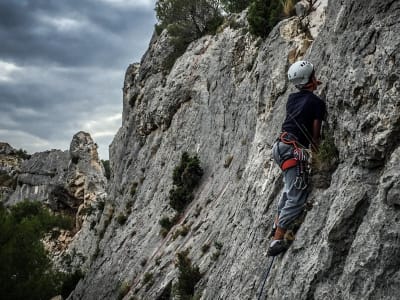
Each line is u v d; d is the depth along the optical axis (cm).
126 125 3850
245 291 820
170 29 3375
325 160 703
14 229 2448
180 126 2798
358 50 677
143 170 3153
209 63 2772
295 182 687
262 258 833
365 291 545
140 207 2873
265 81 1362
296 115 702
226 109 2216
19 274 2375
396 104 595
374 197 596
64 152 6950
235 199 1527
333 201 656
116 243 2877
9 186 7812
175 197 2314
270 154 1081
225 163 1980
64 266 4628
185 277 1454
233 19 2638
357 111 659
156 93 3275
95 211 4841
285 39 1383
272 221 875
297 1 1553
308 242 666
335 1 912
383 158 608
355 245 577
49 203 6306
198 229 1820
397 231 536
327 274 607
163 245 2138
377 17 673
